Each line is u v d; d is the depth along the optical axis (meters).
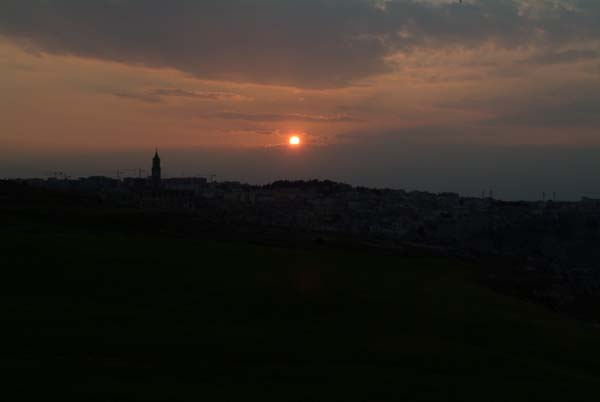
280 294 31.59
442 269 52.50
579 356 25.39
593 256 110.31
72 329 21.48
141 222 72.38
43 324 21.91
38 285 29.42
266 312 27.44
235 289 31.92
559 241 120.88
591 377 21.80
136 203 138.62
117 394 15.50
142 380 16.80
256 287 33.00
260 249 51.28
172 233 70.62
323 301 30.88
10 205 73.12
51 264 34.62
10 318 22.47
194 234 72.38
